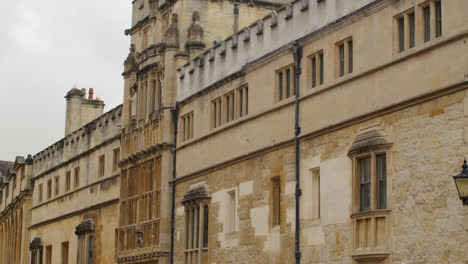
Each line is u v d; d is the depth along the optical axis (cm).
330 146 2944
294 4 3272
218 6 4384
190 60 4131
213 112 3866
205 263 3766
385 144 2653
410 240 2538
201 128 3934
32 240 6600
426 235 2483
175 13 4344
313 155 3038
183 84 4156
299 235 3069
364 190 2755
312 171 3058
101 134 5425
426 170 2508
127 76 4825
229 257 3553
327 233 2911
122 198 4703
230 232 3594
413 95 2581
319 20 3106
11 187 7706
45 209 6419
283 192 3203
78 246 5400
